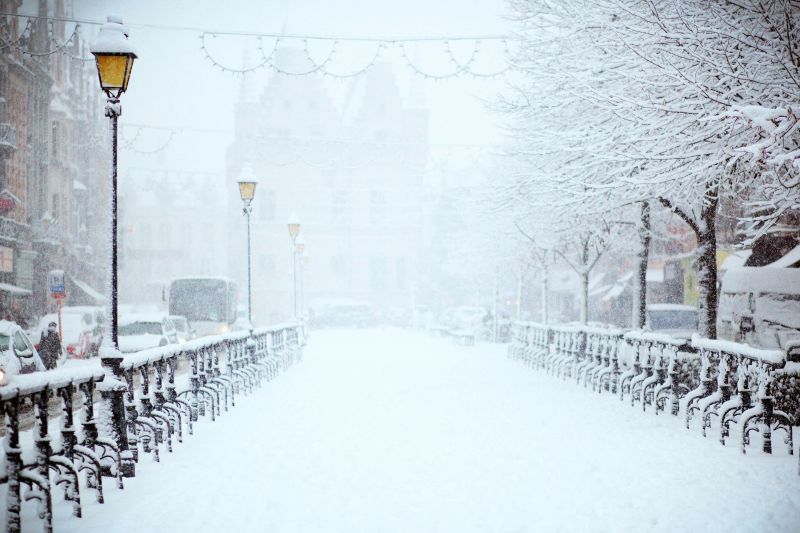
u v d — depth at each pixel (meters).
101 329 34.44
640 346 15.01
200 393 13.34
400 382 19.77
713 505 7.32
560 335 22.02
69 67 57.97
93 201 63.31
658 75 12.68
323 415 13.55
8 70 42.34
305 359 29.62
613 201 15.73
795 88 11.66
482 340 47.91
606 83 14.43
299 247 42.84
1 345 16.25
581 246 27.66
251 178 21.70
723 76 12.19
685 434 11.15
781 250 24.28
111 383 8.55
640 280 20.61
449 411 13.94
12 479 5.96
